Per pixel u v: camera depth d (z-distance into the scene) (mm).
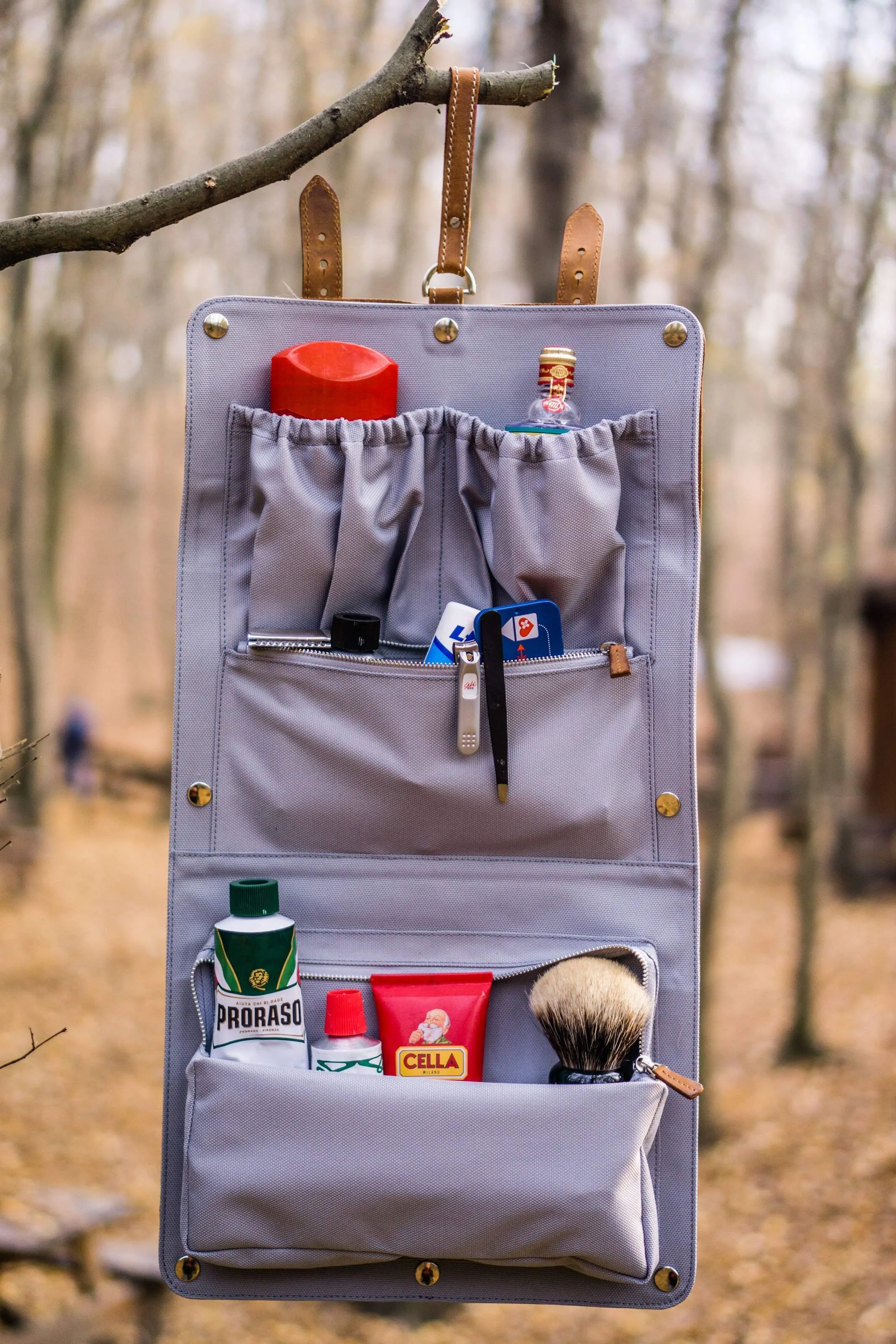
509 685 1372
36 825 9586
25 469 9297
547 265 4320
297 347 1415
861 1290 4453
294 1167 1254
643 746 1406
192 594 1409
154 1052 6312
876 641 12875
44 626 9711
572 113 4355
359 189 9562
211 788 1402
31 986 7078
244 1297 1357
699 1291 4629
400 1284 1357
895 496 15758
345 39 8109
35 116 7434
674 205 5688
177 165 9117
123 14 7531
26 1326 3252
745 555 20953
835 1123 5984
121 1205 3617
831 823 11188
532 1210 1245
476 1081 1355
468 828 1393
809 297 6812
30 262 8859
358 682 1375
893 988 8297
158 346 14258
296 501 1366
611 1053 1303
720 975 7285
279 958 1309
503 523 1376
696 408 1413
